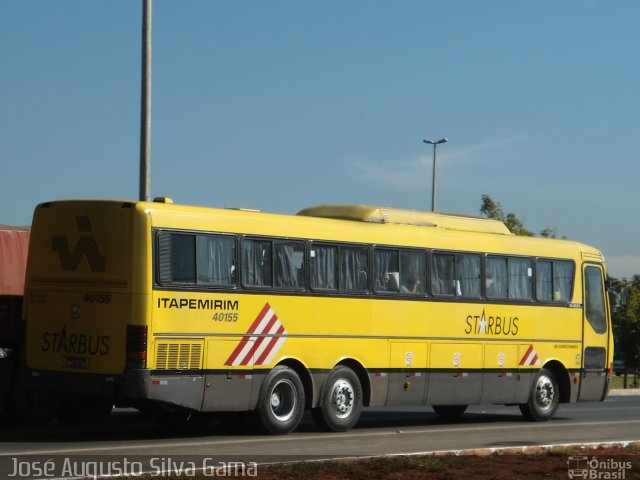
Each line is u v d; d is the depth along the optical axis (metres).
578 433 20.80
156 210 17.16
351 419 20.05
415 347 21.14
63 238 17.75
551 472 13.98
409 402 21.08
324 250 19.70
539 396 23.83
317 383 19.47
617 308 25.75
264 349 18.55
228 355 17.97
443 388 21.69
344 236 20.05
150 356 16.84
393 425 22.41
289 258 19.06
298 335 19.11
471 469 14.09
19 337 19.25
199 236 17.67
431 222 22.19
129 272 16.91
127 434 18.97
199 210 17.84
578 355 24.58
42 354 17.80
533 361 23.55
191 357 17.42
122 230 17.08
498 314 22.81
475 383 22.33
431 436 19.39
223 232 18.03
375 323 20.44
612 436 20.27
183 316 17.31
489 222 23.42
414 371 21.12
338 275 19.89
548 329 23.91
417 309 21.19
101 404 21.08
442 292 21.75
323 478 13.05
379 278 20.61
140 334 16.77
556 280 24.20
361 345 20.19
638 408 29.72
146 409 19.67
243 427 20.52
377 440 18.31
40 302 17.94
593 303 25.11
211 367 17.72
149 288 16.89
